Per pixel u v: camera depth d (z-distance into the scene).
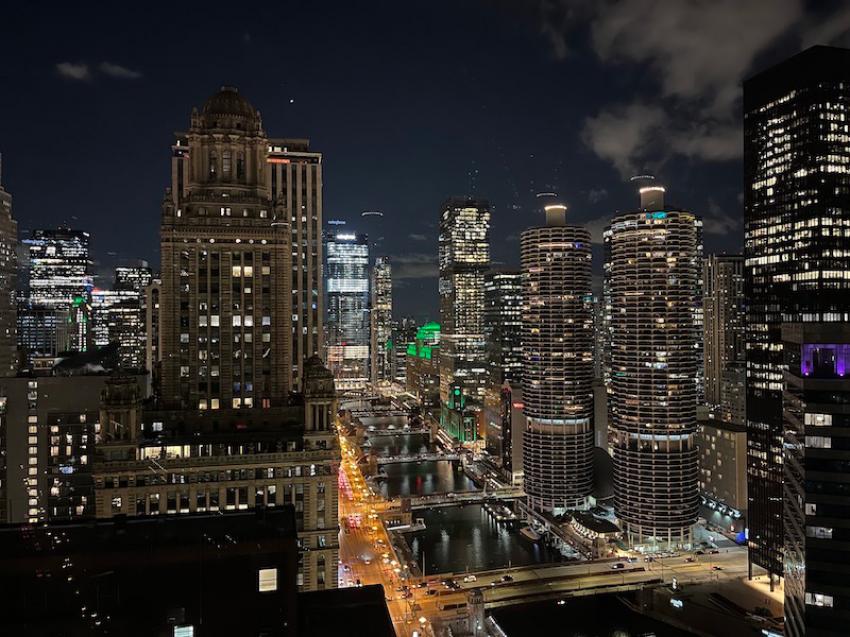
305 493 145.38
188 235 162.00
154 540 72.88
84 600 69.38
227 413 162.50
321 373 147.75
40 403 186.50
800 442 106.62
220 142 167.25
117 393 141.38
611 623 183.38
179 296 162.12
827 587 102.06
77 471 187.75
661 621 185.25
